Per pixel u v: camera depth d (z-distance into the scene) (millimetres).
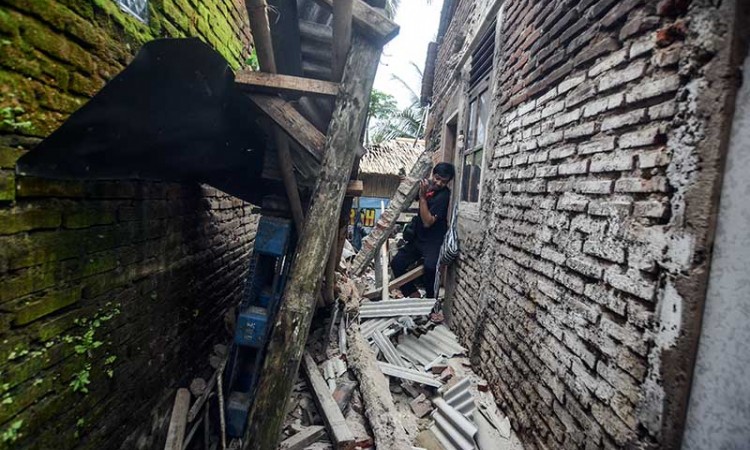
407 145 11961
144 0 1815
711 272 1144
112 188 1749
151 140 1682
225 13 2828
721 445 1081
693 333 1179
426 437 2596
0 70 1079
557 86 2205
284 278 2639
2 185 1131
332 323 3656
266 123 2061
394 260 5910
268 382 1621
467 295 3867
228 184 2760
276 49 1879
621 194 1542
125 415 1945
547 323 2107
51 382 1404
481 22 4191
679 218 1238
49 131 1278
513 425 2428
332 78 1857
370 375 2992
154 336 2236
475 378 3162
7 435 1204
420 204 5121
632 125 1520
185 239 2643
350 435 2289
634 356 1405
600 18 1824
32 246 1284
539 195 2357
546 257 2184
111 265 1765
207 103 1678
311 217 1707
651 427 1289
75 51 1372
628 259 1473
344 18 1601
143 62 1270
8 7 1089
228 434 2373
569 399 1813
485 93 4047
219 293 3475
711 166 1148
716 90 1146
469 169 4477
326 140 1734
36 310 1311
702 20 1203
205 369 3062
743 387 1027
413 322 4344
